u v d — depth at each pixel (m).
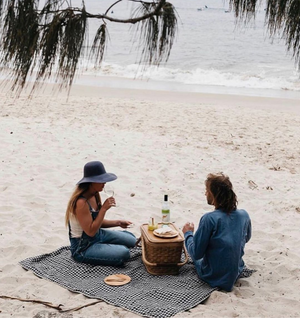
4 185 6.88
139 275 4.36
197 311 3.73
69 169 7.71
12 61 1.96
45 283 4.20
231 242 4.02
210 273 4.12
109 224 4.76
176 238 4.27
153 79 23.08
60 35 1.98
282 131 11.57
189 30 49.44
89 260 4.48
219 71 26.55
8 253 4.86
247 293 4.14
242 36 44.56
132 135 10.24
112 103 14.54
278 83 22.94
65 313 3.65
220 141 10.18
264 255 5.03
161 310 3.68
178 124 11.77
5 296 3.92
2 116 11.48
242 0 2.14
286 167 8.52
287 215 6.22
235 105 16.11
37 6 1.92
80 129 10.54
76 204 4.36
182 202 6.54
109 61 27.67
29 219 5.72
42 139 9.45
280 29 2.14
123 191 6.85
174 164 8.22
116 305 3.80
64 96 15.26
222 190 4.06
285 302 4.02
